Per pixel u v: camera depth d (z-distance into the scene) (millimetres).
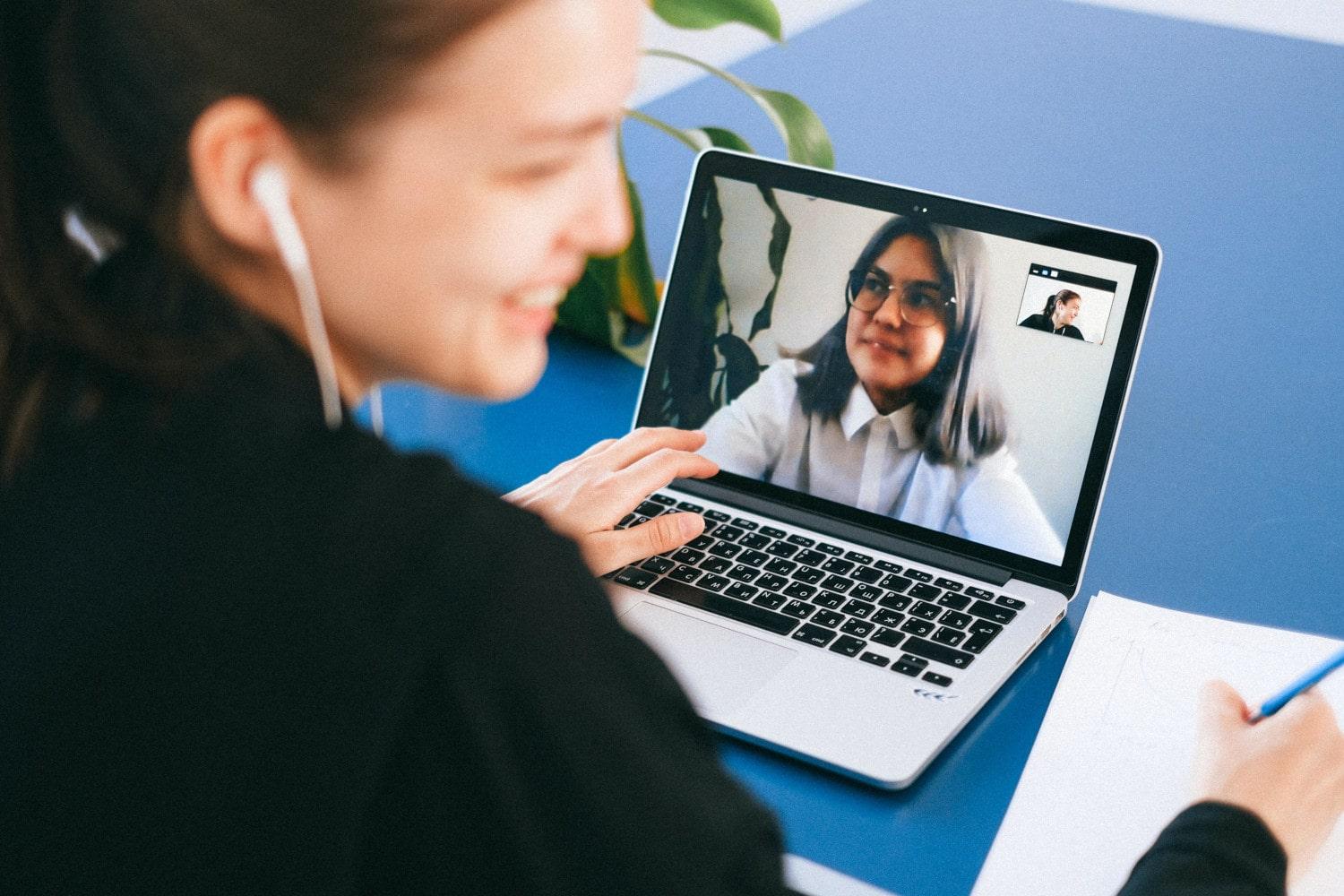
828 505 910
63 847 339
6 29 357
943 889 625
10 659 346
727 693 732
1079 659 765
